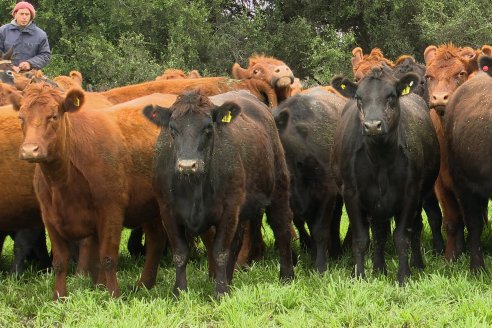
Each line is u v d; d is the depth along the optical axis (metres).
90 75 30.55
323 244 10.28
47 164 8.34
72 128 8.68
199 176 8.02
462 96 10.40
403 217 9.19
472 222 9.90
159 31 31.92
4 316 8.09
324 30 33.00
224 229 8.48
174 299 8.45
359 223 9.35
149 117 8.38
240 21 31.81
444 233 12.62
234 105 8.23
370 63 14.12
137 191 9.21
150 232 9.48
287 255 9.66
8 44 14.66
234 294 8.27
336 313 7.70
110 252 8.84
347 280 8.55
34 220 9.77
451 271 9.60
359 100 9.01
